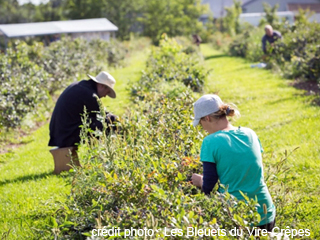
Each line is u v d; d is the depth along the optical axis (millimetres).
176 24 58562
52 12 73875
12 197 5848
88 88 6996
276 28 24297
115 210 3793
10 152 8844
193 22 60344
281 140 7352
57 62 16344
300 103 10312
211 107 3453
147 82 11969
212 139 3420
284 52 17953
